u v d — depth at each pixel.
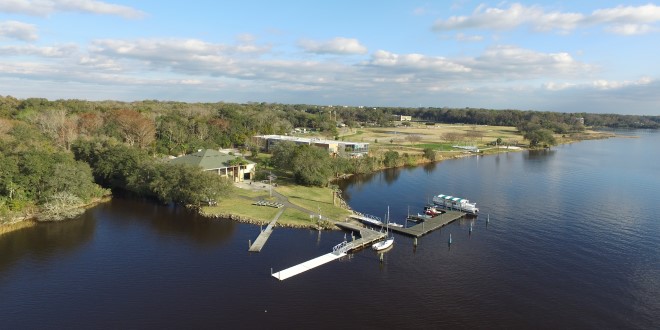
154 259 71.50
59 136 153.12
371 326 52.84
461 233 89.06
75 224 88.75
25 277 64.19
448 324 53.62
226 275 65.81
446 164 189.75
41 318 53.19
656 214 103.75
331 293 60.81
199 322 52.94
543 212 105.75
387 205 113.00
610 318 55.72
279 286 62.56
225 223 90.50
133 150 117.62
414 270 69.31
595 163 195.12
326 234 85.69
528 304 58.97
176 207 102.00
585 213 104.62
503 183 144.25
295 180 131.62
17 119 168.62
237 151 187.12
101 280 63.66
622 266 71.94
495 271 69.44
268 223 90.38
